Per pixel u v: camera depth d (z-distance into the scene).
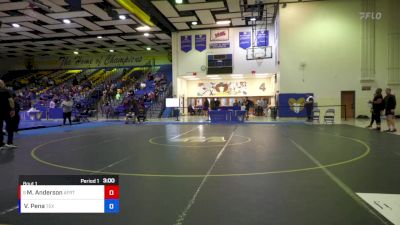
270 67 24.20
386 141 9.33
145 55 35.06
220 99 28.97
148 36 27.22
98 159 6.78
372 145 8.52
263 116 24.91
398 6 19.95
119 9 19.70
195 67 25.38
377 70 20.33
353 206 3.62
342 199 3.88
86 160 6.68
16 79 35.84
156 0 18.62
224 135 11.61
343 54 20.64
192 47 25.39
